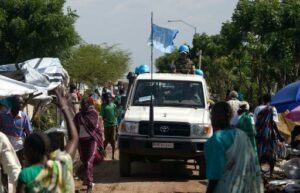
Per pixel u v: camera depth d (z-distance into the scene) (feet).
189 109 48.60
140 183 44.80
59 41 114.83
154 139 45.78
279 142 47.88
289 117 43.06
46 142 17.22
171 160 51.37
